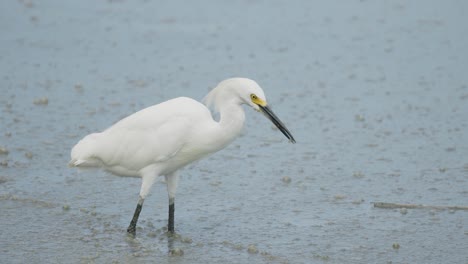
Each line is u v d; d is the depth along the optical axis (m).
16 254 10.65
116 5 25.66
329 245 11.03
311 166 14.18
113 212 12.28
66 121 16.23
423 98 17.69
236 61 20.44
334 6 25.30
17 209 12.20
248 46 21.69
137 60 20.55
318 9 25.00
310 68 19.91
